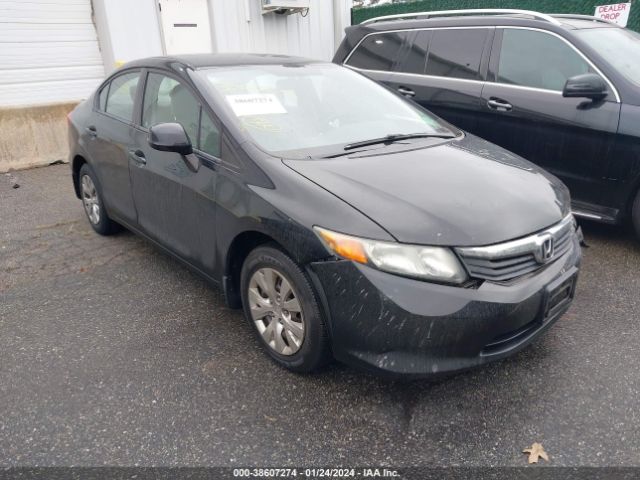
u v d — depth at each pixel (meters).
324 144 2.95
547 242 2.40
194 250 3.13
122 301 3.47
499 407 2.43
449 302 2.15
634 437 2.23
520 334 2.38
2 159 6.99
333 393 2.54
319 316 2.38
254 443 2.25
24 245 4.45
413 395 2.52
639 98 3.83
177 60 3.46
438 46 5.11
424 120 3.53
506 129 4.55
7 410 2.45
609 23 4.93
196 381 2.64
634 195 3.94
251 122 2.92
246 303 2.83
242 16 9.12
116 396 2.54
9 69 7.37
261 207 2.52
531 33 4.52
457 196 2.42
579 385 2.56
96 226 4.58
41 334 3.09
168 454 2.19
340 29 10.58
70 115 4.71
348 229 2.24
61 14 7.64
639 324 3.07
